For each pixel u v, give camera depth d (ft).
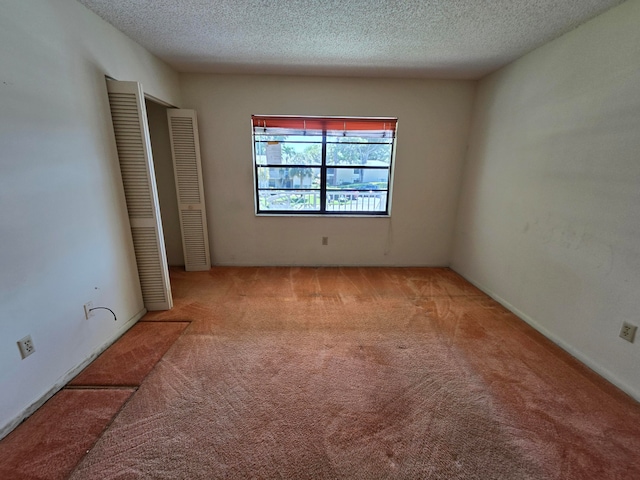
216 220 11.68
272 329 7.45
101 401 5.04
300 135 11.13
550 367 6.10
